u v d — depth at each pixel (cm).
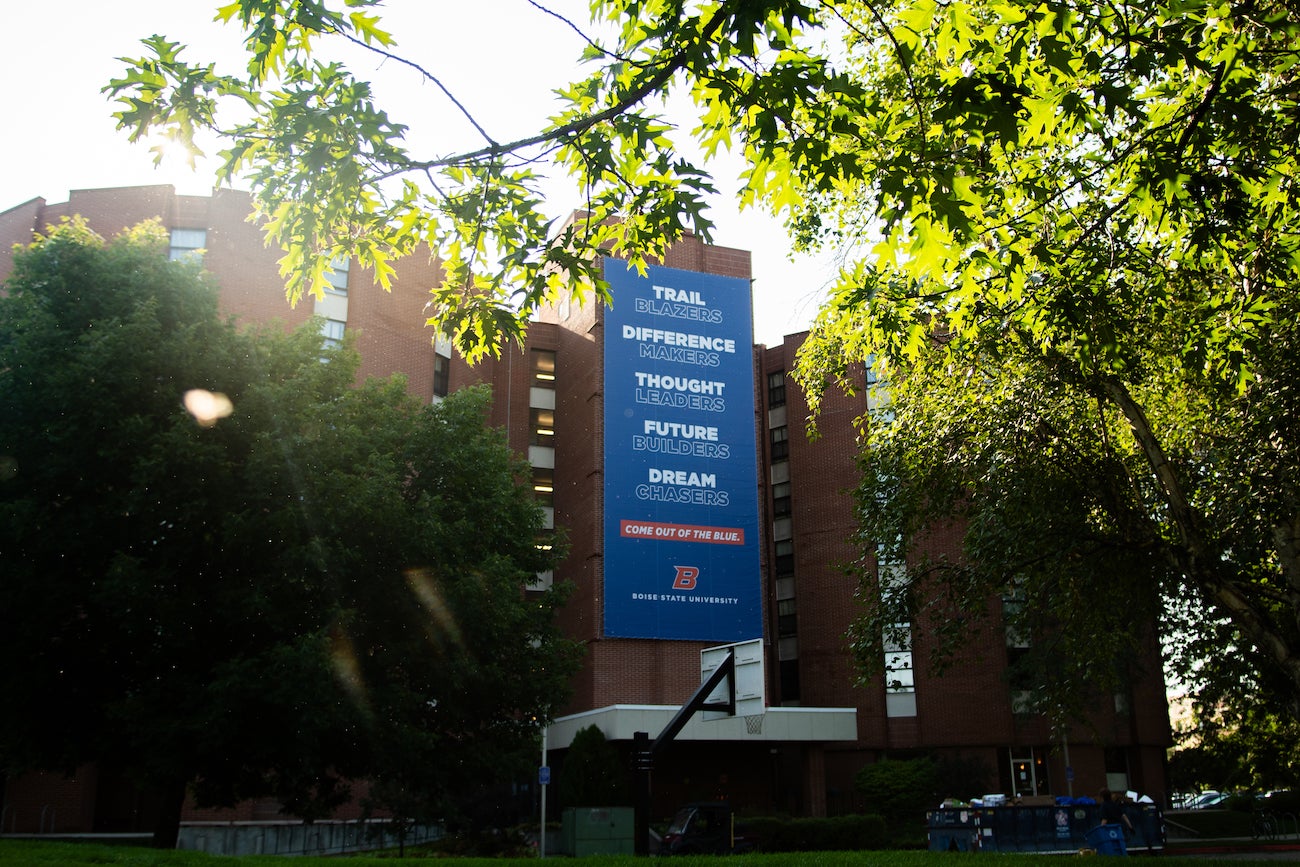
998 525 1390
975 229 876
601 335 4459
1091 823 2703
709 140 844
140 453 1733
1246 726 2861
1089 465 1371
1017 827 2661
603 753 3659
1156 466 1295
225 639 1852
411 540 1939
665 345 4512
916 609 1486
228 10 763
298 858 1355
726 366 4597
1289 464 1157
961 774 4066
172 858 1248
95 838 3212
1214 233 970
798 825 3197
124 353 1753
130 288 1870
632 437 4350
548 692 2245
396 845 3788
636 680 4128
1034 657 2116
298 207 855
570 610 4384
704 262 4831
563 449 4759
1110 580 1452
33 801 3356
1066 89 846
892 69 1358
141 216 4009
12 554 1712
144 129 792
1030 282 1168
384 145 786
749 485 4488
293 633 1855
